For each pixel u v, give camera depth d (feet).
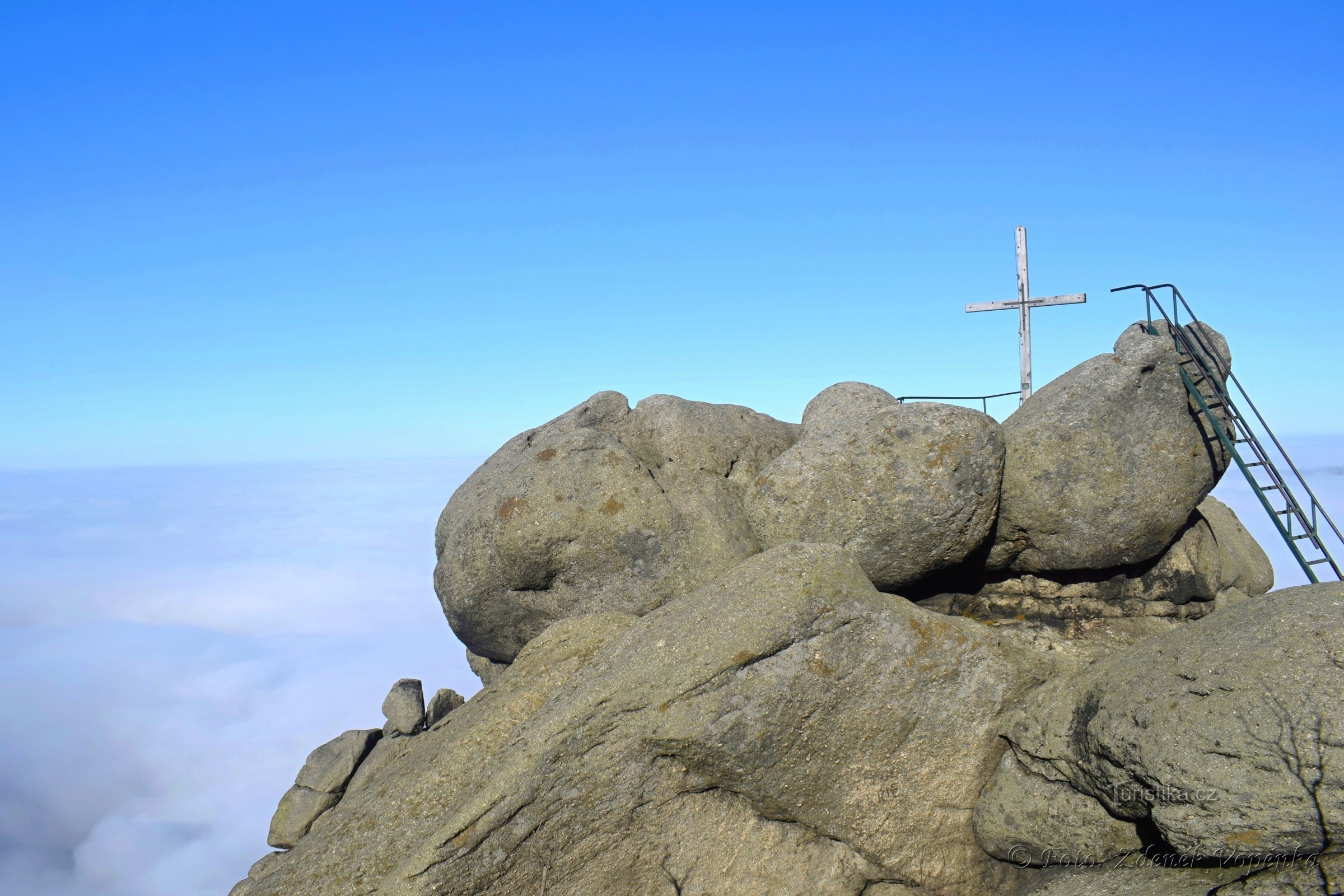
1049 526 31.45
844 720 23.41
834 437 31.78
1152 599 32.78
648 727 22.36
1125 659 22.94
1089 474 30.86
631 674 22.82
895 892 24.59
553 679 25.86
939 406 30.71
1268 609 21.27
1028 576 33.50
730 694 22.49
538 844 22.04
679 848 23.21
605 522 30.25
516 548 30.58
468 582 32.30
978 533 30.58
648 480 31.14
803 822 23.91
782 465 31.96
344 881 22.18
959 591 33.88
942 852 24.68
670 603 25.75
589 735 22.34
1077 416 31.12
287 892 22.34
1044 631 32.37
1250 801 18.90
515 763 22.00
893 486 29.99
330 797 29.91
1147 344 31.60
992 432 30.09
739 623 23.02
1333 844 18.38
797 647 22.99
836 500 30.68
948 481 29.66
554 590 31.35
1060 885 22.62
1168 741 20.07
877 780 24.00
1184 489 31.42
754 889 23.54
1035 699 24.16
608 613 28.86
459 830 21.25
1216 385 31.76
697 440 34.81
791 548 24.98
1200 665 20.76
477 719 25.36
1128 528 31.01
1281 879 18.72
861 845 24.22
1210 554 33.24
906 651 23.86
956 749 24.44
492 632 33.40
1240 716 19.30
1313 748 18.30
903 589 32.63
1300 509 30.60
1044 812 23.16
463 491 37.35
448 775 23.91
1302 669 19.15
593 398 38.27
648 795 22.81
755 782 23.12
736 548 30.89
